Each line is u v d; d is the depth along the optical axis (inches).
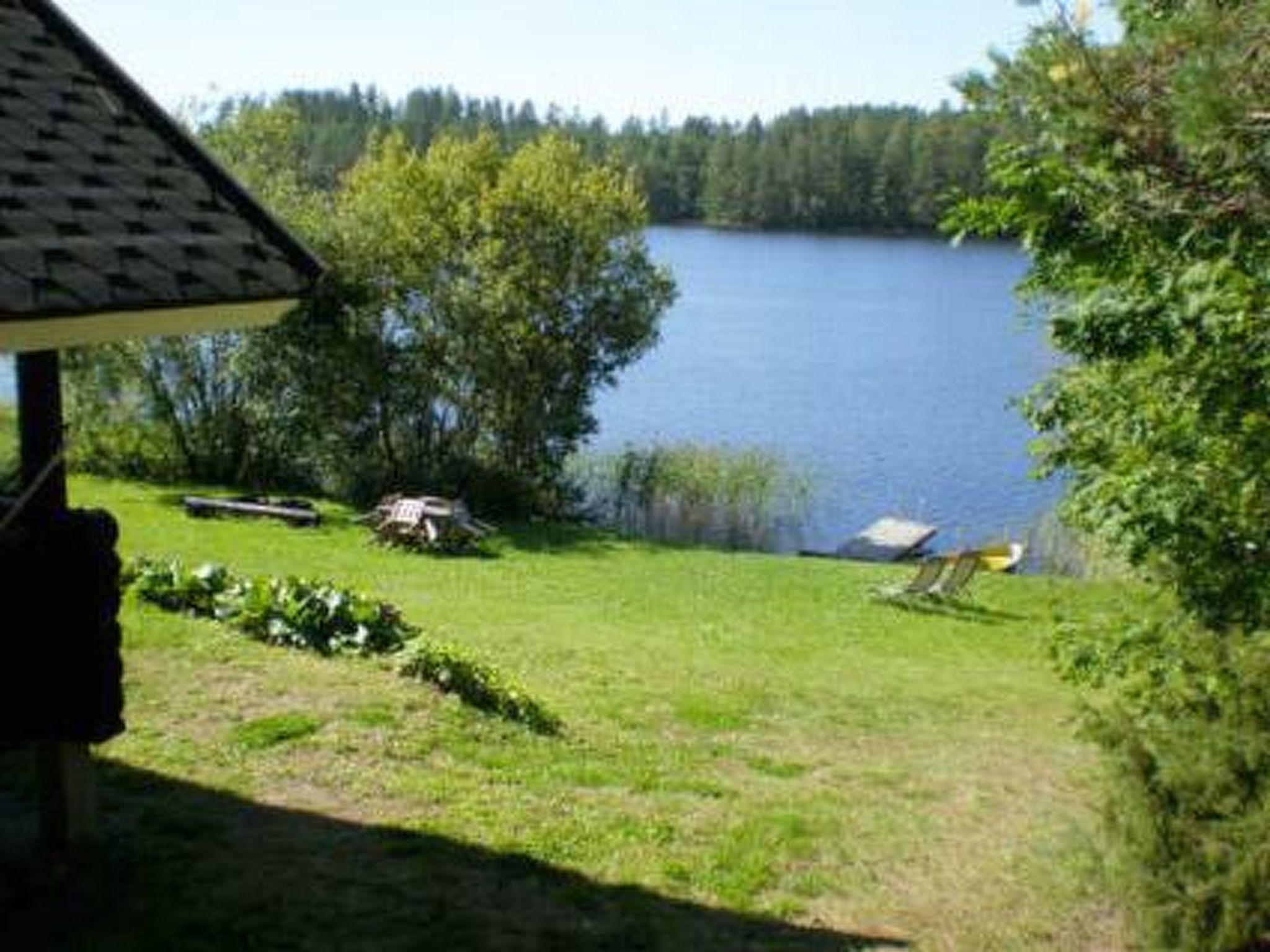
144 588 470.9
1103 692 599.5
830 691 561.3
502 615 716.7
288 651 431.8
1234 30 164.6
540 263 1200.2
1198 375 256.7
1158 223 192.5
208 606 466.3
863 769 423.5
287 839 287.3
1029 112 192.9
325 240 1134.4
